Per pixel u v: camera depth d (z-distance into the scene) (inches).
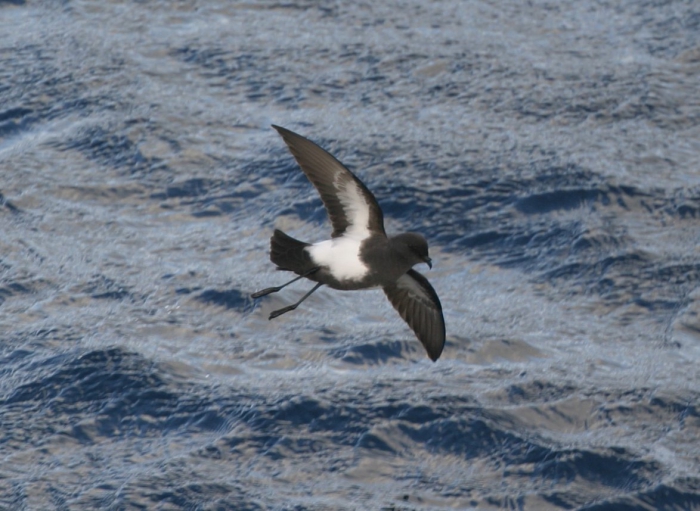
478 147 772.6
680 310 636.7
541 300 650.8
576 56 882.1
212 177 748.6
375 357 597.3
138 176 751.7
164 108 810.8
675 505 501.7
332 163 377.4
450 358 597.9
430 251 690.8
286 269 394.9
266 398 563.5
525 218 713.0
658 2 953.5
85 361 589.0
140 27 913.5
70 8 944.3
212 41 891.4
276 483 510.6
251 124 799.1
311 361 595.8
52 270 666.8
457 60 870.4
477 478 516.4
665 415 557.0
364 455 527.8
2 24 925.2
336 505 496.7
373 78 848.9
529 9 950.4
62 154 774.5
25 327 619.2
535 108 817.5
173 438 541.0
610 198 723.4
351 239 390.3
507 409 557.6
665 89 837.8
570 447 533.0
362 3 949.2
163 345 605.3
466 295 655.1
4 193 734.5
